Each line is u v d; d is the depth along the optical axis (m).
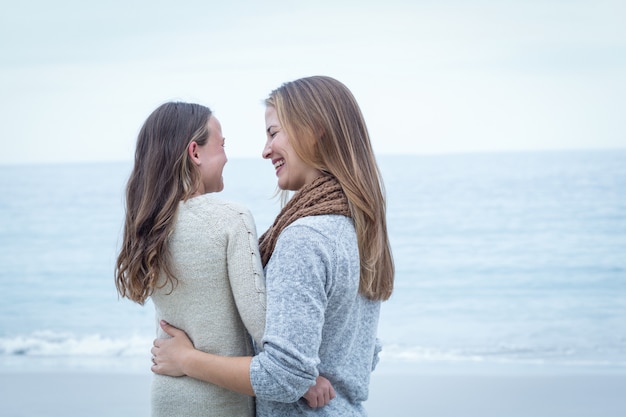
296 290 1.60
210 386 1.80
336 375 1.75
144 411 5.37
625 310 10.76
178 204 1.82
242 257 1.76
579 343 8.88
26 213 18.03
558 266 13.39
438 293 11.95
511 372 6.89
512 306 11.10
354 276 1.72
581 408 5.49
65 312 11.04
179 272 1.80
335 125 1.78
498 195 17.97
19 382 6.27
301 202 1.77
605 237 15.01
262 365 1.61
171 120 1.87
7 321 10.58
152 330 9.71
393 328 9.83
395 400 5.74
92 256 15.22
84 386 6.12
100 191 19.91
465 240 15.34
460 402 5.68
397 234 15.93
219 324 1.81
